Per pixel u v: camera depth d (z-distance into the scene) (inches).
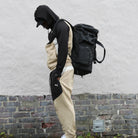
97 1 201.5
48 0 197.2
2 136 192.5
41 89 197.5
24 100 196.2
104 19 202.1
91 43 152.9
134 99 206.5
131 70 205.2
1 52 194.5
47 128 197.3
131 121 205.8
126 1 204.1
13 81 195.2
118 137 202.2
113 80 204.2
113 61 203.9
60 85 145.3
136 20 204.8
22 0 195.8
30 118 196.2
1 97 194.4
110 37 203.2
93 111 202.1
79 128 200.4
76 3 199.3
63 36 141.8
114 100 204.4
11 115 194.7
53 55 150.6
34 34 196.7
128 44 204.5
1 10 194.4
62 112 146.9
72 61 150.6
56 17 153.4
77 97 200.8
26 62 196.2
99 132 202.1
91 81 202.2
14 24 195.3
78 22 199.5
